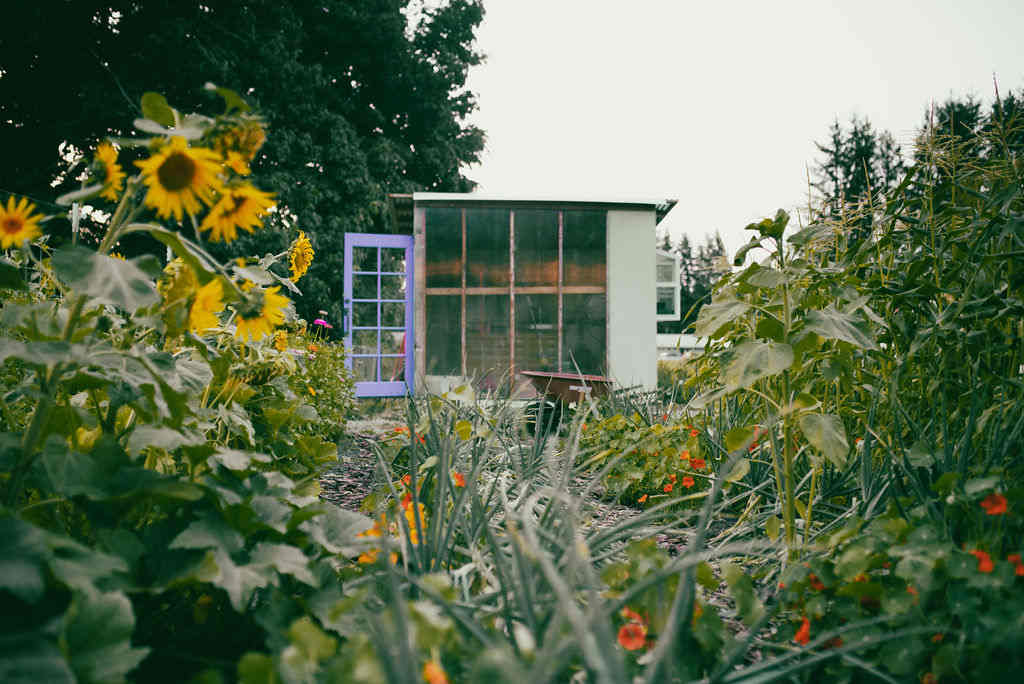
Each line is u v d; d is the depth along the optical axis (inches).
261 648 41.1
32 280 66.4
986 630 36.6
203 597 43.6
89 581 29.0
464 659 33.8
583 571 34.3
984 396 66.5
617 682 23.1
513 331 310.8
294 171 484.4
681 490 103.3
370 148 558.9
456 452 78.2
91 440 49.5
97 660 27.7
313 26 546.0
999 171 79.1
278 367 83.0
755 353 57.2
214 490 39.6
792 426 60.8
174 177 34.7
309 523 45.1
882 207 79.2
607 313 311.6
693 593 36.9
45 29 368.5
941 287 71.0
